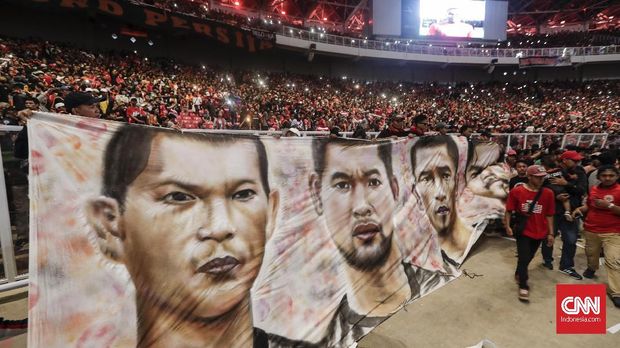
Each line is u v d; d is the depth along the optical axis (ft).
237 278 6.87
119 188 5.55
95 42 59.26
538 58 101.76
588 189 15.94
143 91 38.37
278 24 87.45
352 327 8.46
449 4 97.81
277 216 7.74
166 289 5.95
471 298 10.65
